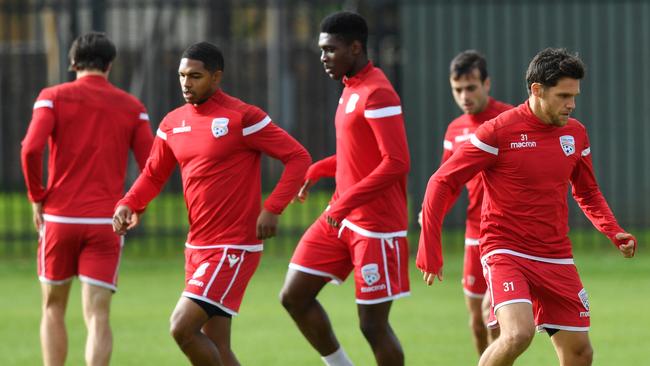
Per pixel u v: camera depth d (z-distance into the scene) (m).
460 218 56.75
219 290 24.00
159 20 62.28
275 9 58.22
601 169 56.09
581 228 57.12
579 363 23.02
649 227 55.97
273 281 48.91
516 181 22.69
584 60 55.66
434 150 55.72
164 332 36.78
